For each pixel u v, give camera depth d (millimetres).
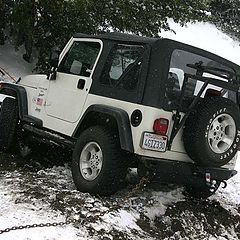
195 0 11039
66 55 6000
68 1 8727
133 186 5555
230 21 21312
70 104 5672
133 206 5000
